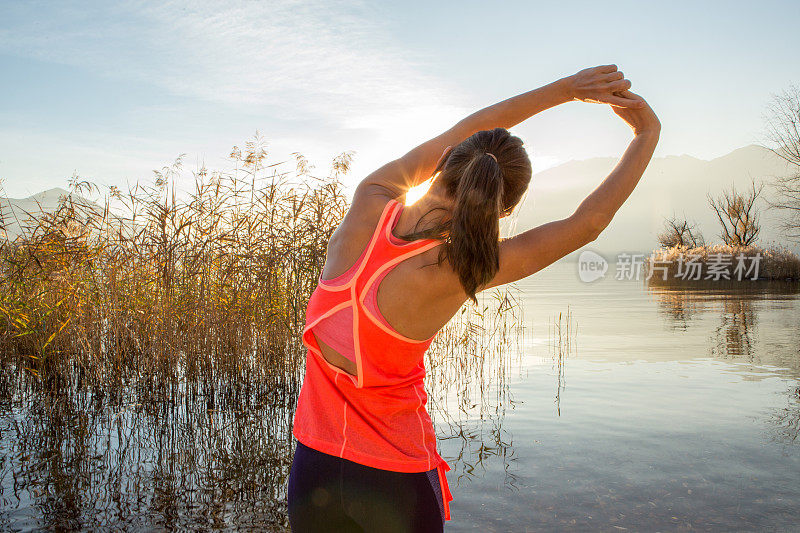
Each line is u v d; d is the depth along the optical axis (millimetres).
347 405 1265
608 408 5898
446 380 7250
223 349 6520
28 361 6660
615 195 1311
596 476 4004
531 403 6129
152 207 6629
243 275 6660
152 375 6215
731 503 3553
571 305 18953
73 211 6766
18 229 6695
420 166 1415
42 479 3928
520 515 3375
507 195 1230
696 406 5961
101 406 5910
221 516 3359
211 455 4461
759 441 4777
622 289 28266
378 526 1248
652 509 3463
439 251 1175
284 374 6469
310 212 6684
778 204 32844
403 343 1226
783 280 32219
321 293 1292
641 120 1461
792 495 3666
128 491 3730
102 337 6594
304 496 1285
